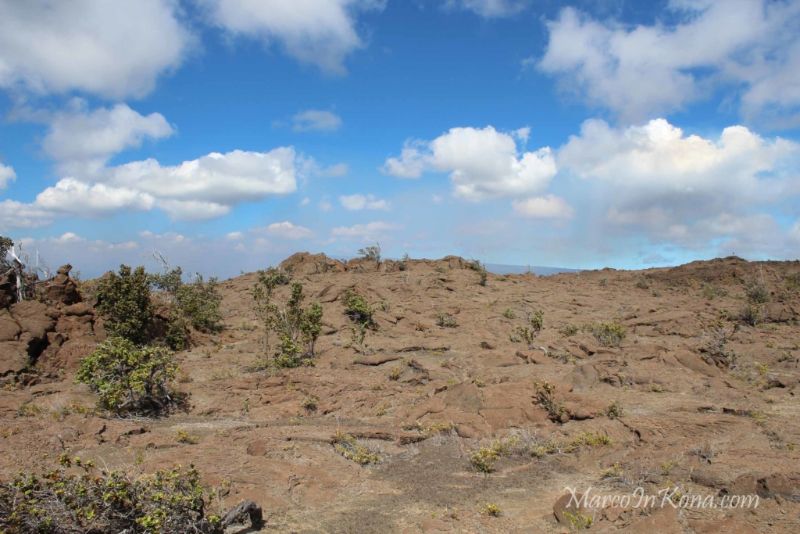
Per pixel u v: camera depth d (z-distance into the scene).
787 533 7.03
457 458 12.34
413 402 16.81
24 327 20.31
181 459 11.15
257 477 10.35
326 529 8.73
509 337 27.55
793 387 17.83
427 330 30.16
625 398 16.55
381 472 11.56
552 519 8.89
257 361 21.53
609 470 10.77
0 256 23.55
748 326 32.38
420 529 8.69
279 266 51.50
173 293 33.19
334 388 17.88
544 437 13.32
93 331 22.91
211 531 7.88
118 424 13.71
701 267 56.97
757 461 9.84
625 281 55.66
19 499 7.11
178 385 17.98
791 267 55.22
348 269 54.28
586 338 26.19
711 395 16.80
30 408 14.63
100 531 7.27
